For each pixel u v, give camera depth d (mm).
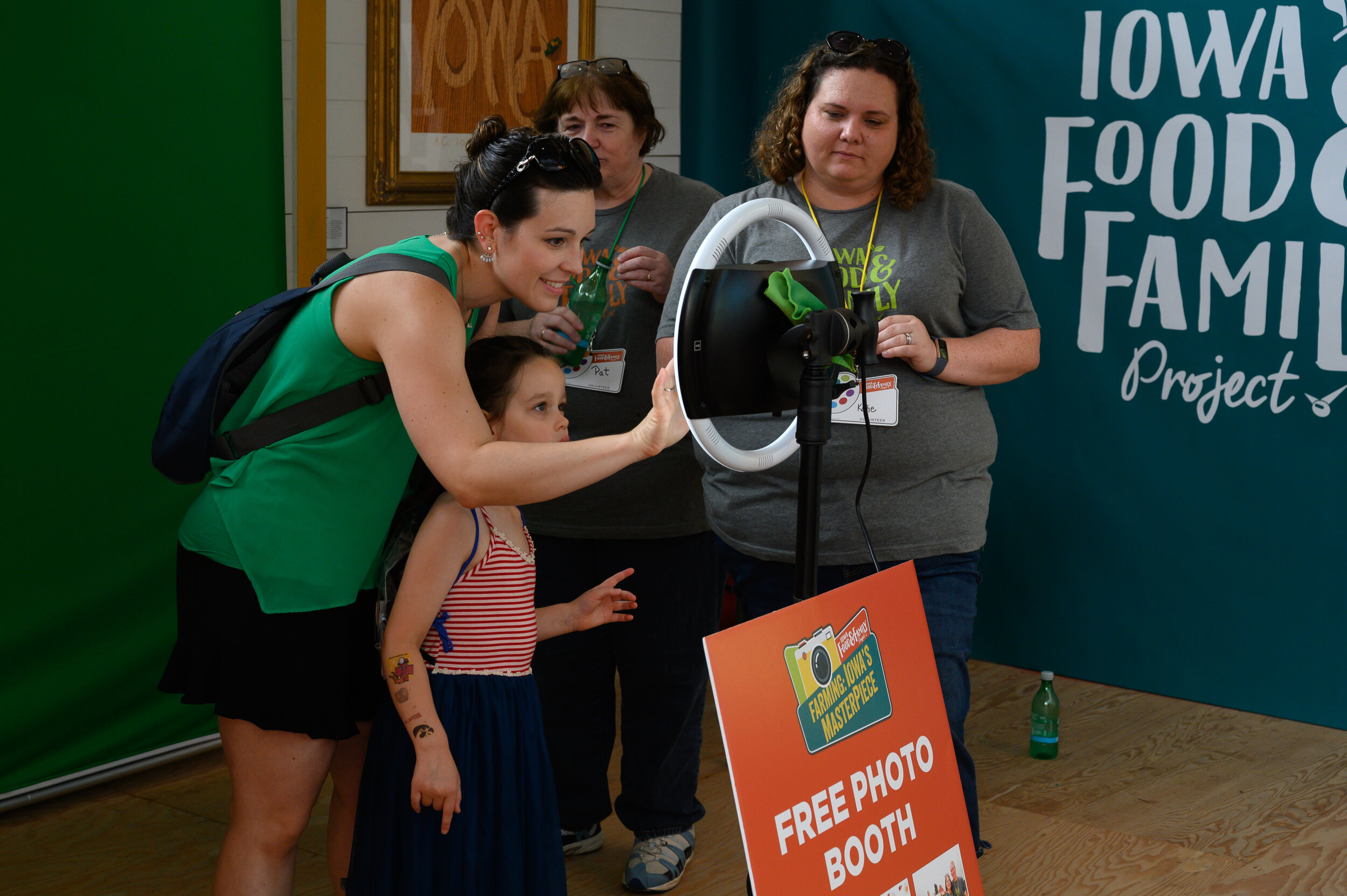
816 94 2430
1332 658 3947
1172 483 4141
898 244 2477
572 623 2131
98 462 3238
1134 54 4066
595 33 4555
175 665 1964
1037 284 4309
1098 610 4312
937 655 2432
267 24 3443
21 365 3051
